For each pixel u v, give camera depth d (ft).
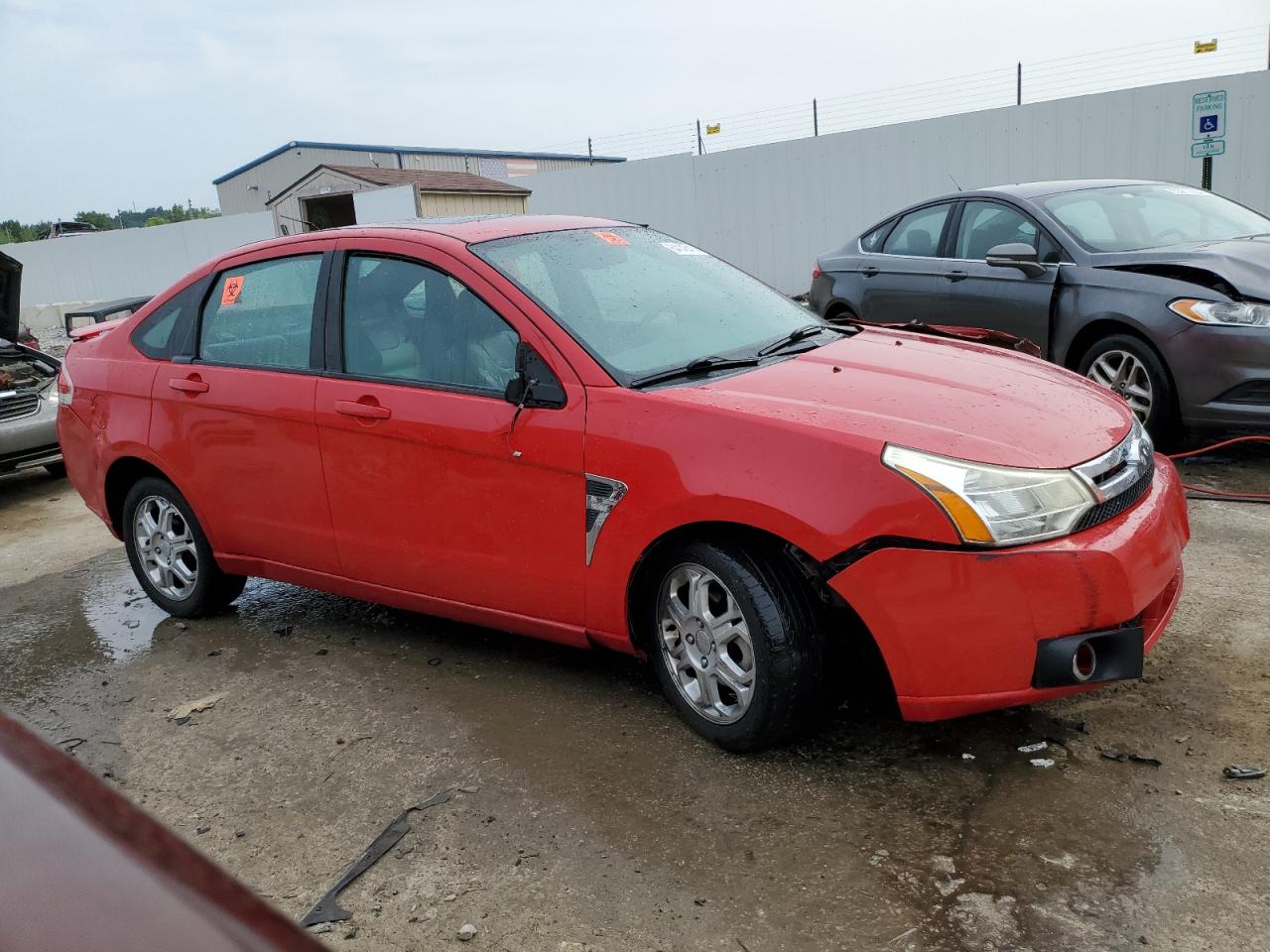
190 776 10.84
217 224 75.20
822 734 10.43
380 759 10.79
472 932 7.95
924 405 9.78
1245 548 14.44
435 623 14.52
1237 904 7.52
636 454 9.98
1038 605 8.57
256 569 14.06
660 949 7.61
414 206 61.57
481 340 11.39
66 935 1.72
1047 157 45.24
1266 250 18.66
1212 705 10.27
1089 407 10.33
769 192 52.49
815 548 8.96
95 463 15.33
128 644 14.88
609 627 10.71
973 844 8.48
